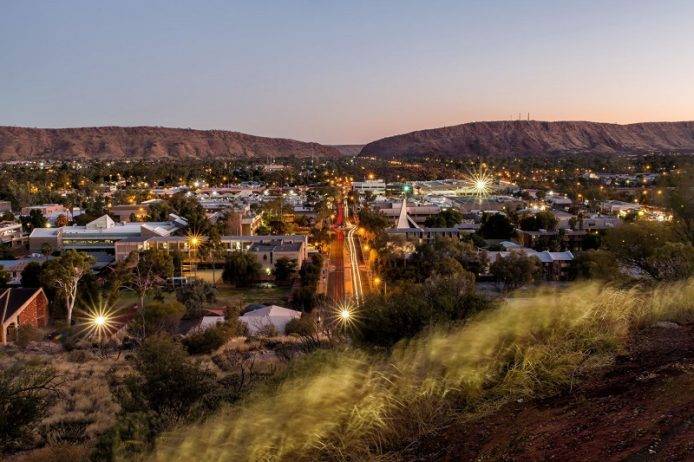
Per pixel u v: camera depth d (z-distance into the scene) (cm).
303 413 636
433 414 612
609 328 824
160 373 1127
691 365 578
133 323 3606
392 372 724
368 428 595
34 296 4078
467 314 1151
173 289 5847
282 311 3906
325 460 579
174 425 912
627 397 525
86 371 2073
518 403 615
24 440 1129
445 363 711
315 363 779
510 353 734
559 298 941
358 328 1230
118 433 882
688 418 429
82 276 4981
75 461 1009
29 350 3058
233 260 6116
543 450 457
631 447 413
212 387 1166
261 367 1580
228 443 654
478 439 534
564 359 691
